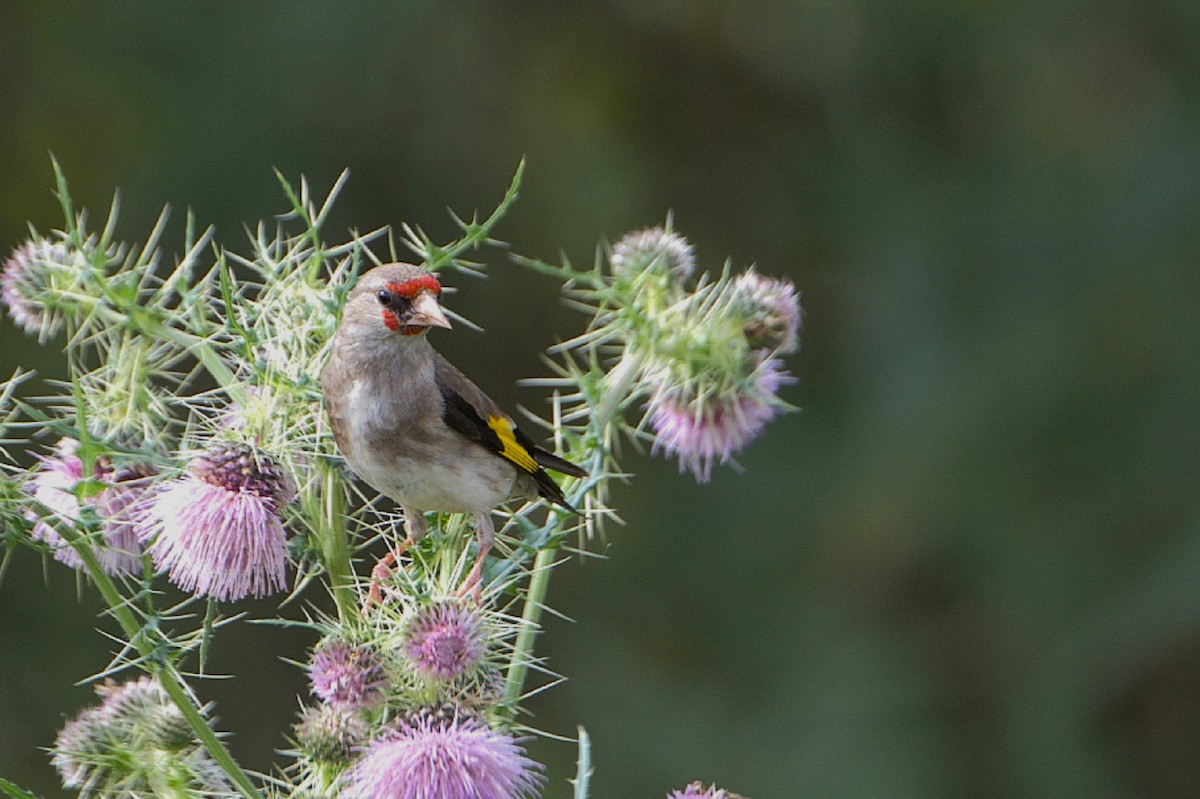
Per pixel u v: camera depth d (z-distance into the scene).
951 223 15.37
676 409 6.91
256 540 5.56
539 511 10.87
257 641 13.22
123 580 5.86
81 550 5.31
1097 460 14.38
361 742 5.43
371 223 14.41
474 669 5.55
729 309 6.97
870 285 15.53
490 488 6.48
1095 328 14.70
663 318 6.86
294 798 5.39
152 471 5.88
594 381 6.76
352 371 6.30
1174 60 15.52
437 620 5.57
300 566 5.79
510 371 14.92
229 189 13.88
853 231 15.87
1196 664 14.12
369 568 7.75
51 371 12.88
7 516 5.41
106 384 6.07
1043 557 14.17
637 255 7.00
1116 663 13.88
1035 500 14.36
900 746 13.57
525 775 5.32
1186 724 14.12
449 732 5.26
